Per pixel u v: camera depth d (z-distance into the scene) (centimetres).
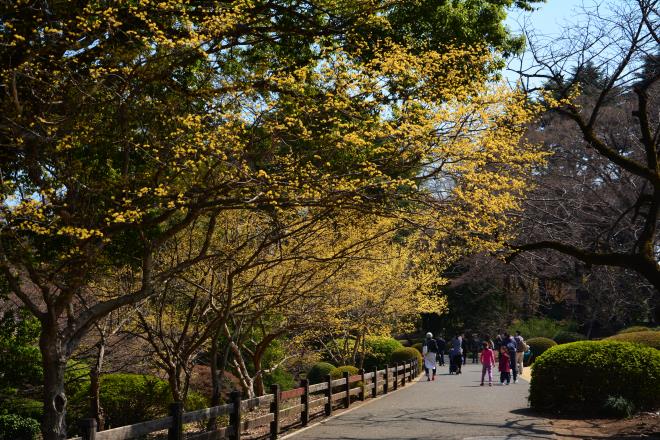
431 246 2244
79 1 1053
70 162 999
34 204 876
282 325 1767
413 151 1051
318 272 1567
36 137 966
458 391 2231
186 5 1125
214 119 1058
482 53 1253
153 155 1055
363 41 1197
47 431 941
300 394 1470
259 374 1770
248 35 1311
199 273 1484
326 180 1047
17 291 957
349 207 1106
